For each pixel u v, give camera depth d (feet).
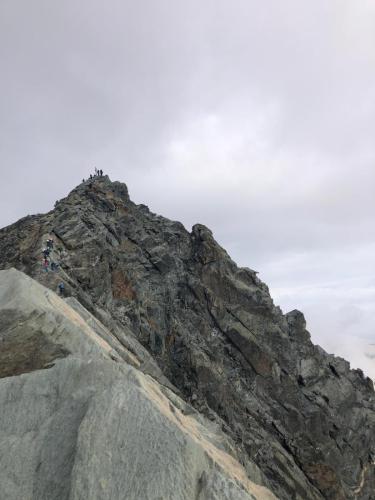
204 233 209.87
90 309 143.23
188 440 47.62
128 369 66.18
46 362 79.97
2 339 78.59
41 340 81.10
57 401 56.24
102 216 202.80
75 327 86.58
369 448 200.34
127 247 197.98
